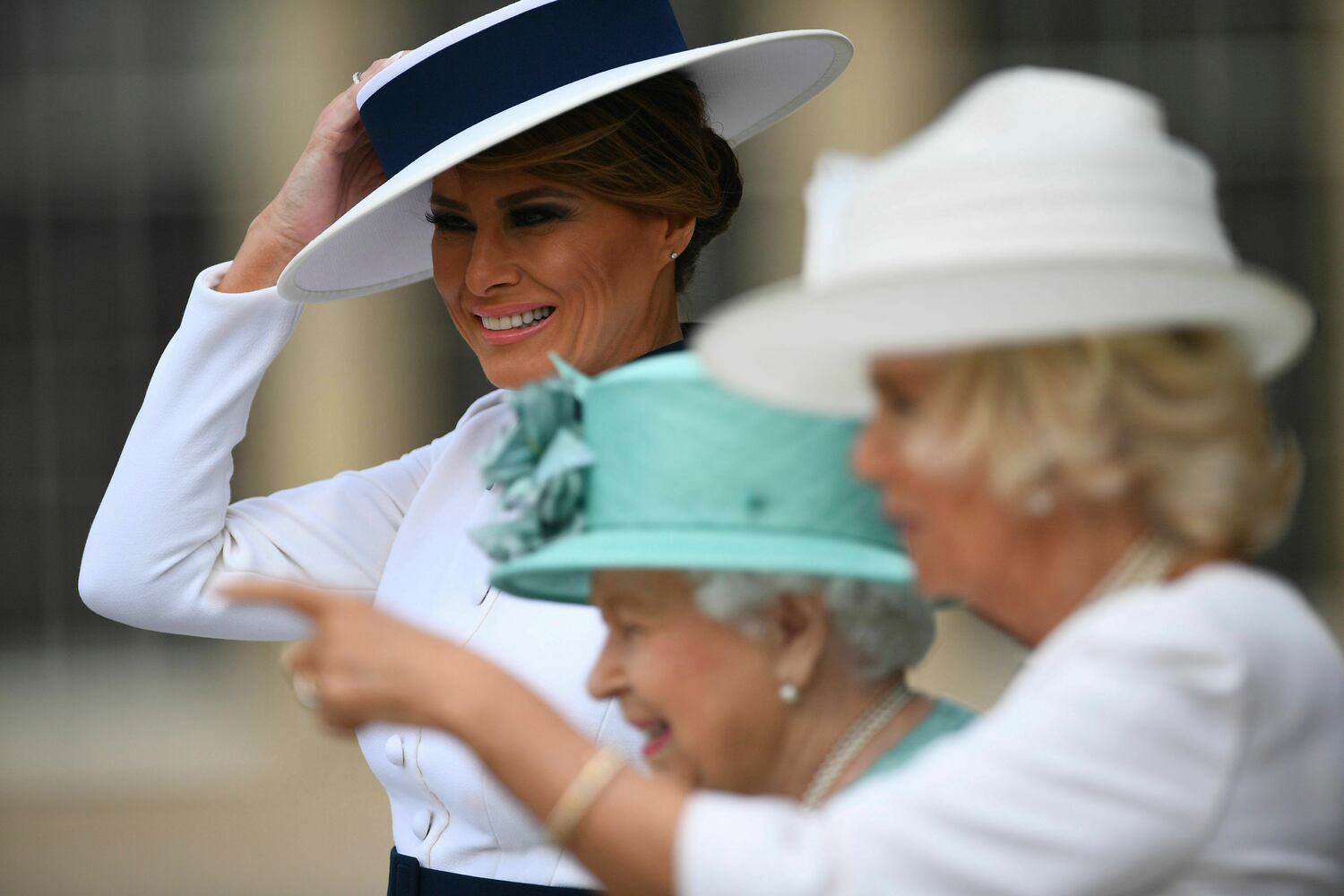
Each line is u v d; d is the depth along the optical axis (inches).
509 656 368.5
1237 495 222.5
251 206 1262.3
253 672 1220.5
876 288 217.8
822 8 1211.9
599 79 369.7
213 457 420.5
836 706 273.3
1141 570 230.5
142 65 1264.8
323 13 1250.0
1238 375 223.3
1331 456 1224.8
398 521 443.5
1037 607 235.6
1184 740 213.8
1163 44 1219.2
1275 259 1222.9
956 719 276.8
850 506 267.9
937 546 236.4
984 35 1211.9
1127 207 223.9
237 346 420.5
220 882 1011.3
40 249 1273.4
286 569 430.6
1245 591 226.5
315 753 1206.9
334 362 1226.6
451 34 378.0
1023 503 221.8
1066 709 215.6
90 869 1042.7
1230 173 1222.3
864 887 215.6
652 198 379.2
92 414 1275.8
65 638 1254.9
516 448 283.0
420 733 381.1
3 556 1263.5
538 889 361.7
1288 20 1216.2
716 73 415.5
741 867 219.5
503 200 378.6
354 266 439.8
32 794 1195.3
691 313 428.8
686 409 268.2
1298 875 220.5
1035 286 213.6
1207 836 214.5
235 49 1257.4
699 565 258.8
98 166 1268.5
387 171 402.3
